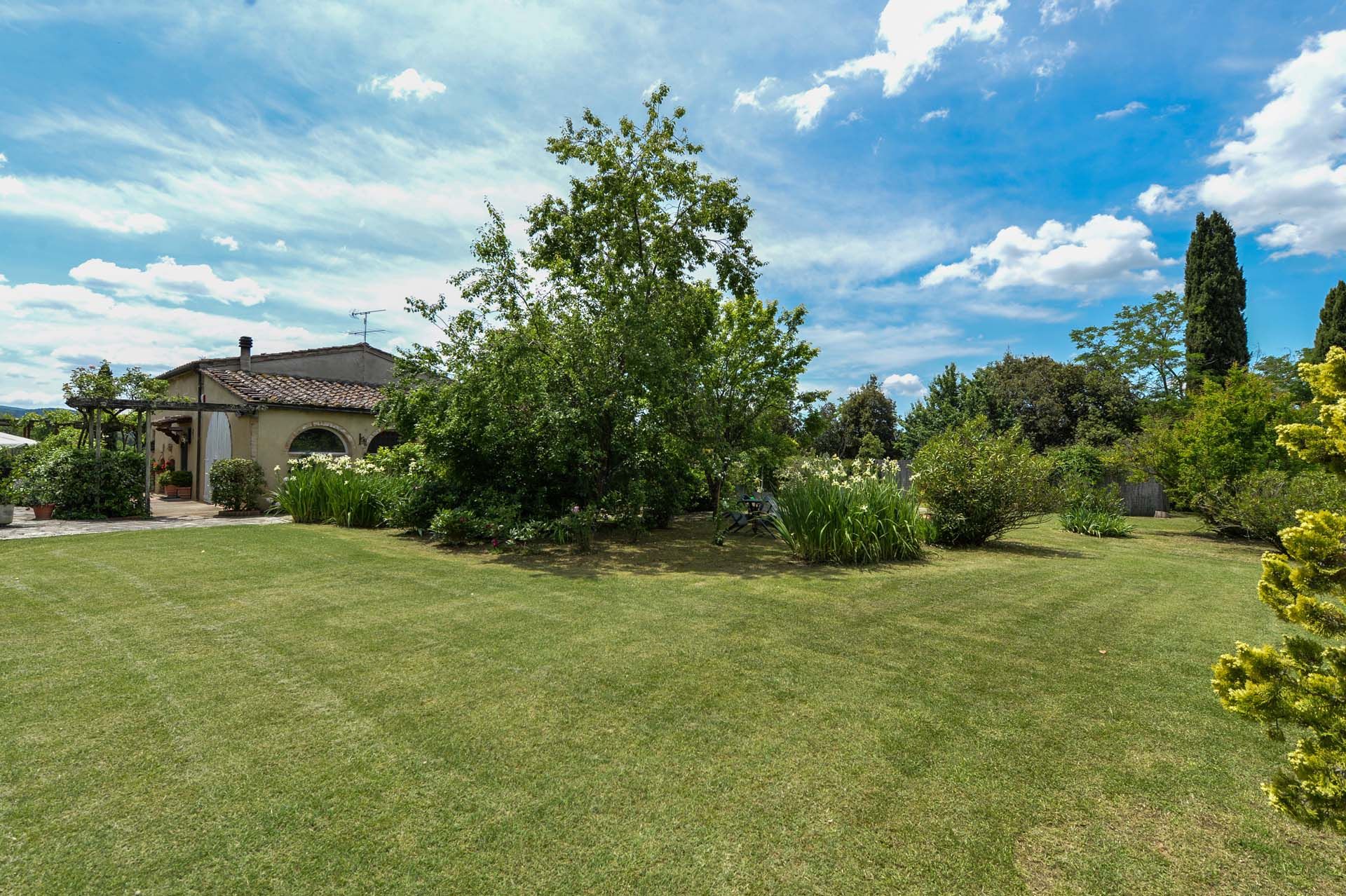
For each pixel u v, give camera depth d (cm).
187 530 1187
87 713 359
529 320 1070
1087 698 397
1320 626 210
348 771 298
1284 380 2723
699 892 218
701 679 426
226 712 363
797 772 301
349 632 527
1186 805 275
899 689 410
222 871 226
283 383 1845
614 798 277
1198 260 3091
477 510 1088
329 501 1341
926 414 3869
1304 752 205
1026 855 239
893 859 237
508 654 475
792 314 1291
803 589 726
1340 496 1074
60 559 858
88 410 1498
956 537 1136
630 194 1151
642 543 1119
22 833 246
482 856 236
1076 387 3319
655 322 1027
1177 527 1678
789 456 1453
